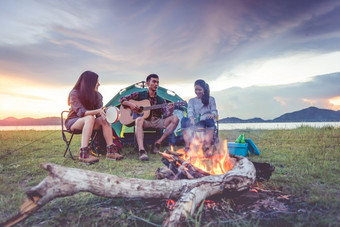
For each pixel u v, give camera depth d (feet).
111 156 13.34
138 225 5.27
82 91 13.35
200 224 5.19
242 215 5.65
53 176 5.21
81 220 5.61
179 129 19.67
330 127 29.25
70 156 14.32
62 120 13.82
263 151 15.60
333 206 6.05
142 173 10.34
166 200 6.41
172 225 4.69
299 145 17.81
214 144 15.02
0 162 12.57
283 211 5.79
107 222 5.42
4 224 4.87
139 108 15.46
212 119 15.46
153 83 15.88
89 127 12.68
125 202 6.54
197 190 5.70
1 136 25.99
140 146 14.33
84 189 5.47
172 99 21.42
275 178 8.90
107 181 5.75
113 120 13.23
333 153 13.98
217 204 6.28
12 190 8.09
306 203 6.30
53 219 5.64
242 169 6.73
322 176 9.13
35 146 18.78
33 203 5.04
